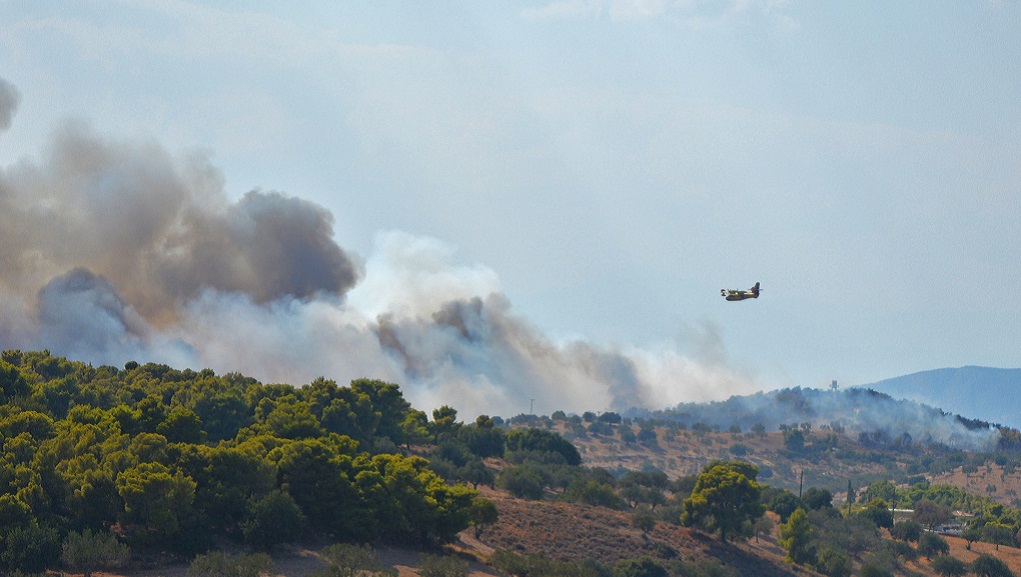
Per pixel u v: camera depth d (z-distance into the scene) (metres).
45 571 119.50
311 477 156.25
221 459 147.50
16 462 137.12
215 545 139.25
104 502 134.62
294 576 135.50
